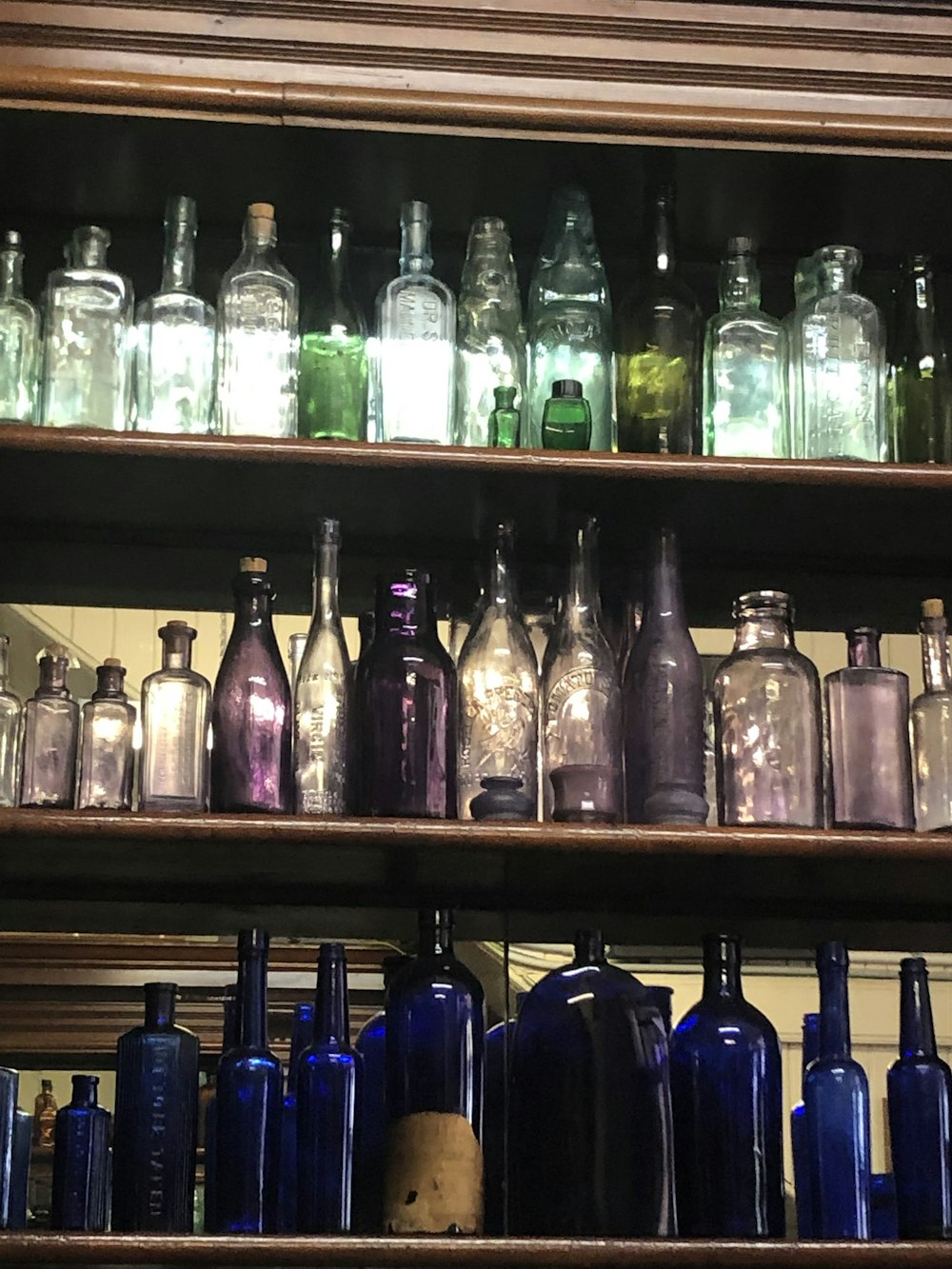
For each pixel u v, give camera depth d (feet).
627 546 6.02
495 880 5.76
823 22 5.64
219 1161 5.17
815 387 5.89
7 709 5.75
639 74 5.59
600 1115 5.18
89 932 6.05
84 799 5.60
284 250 6.27
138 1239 4.61
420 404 5.68
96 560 6.16
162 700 5.55
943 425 5.95
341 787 5.46
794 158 5.64
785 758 5.53
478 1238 4.70
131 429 5.66
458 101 5.45
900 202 5.95
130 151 5.63
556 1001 5.35
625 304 5.92
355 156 5.65
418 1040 5.28
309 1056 5.24
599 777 5.28
